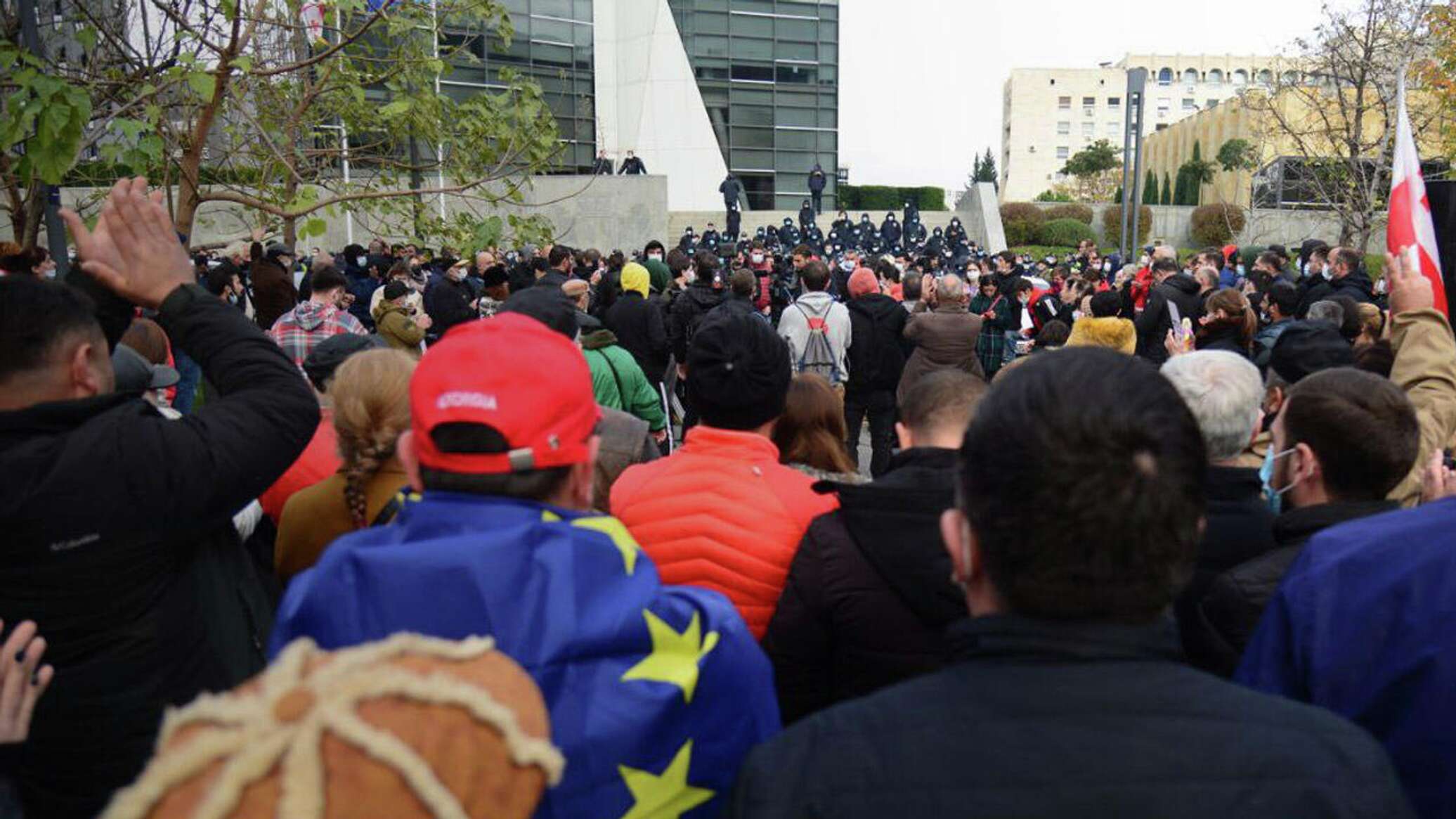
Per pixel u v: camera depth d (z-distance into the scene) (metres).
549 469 1.37
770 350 2.40
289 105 6.52
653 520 2.30
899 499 2.02
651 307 7.73
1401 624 1.50
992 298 12.00
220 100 4.43
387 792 0.71
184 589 1.89
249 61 4.19
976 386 2.24
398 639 0.86
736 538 2.24
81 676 1.78
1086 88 125.50
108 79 4.39
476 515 1.32
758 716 1.39
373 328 11.35
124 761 1.82
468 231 6.10
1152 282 11.63
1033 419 1.08
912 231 33.59
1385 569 1.54
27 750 1.81
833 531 2.11
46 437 1.76
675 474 2.37
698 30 38.03
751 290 8.38
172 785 0.69
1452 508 1.58
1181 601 2.26
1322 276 9.98
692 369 2.43
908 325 7.79
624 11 37.50
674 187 37.97
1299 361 3.92
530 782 0.84
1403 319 2.89
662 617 1.33
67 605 1.76
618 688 1.26
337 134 7.27
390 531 1.35
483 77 30.36
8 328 1.79
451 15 5.88
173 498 1.80
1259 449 3.28
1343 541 1.61
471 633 1.21
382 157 6.85
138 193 2.03
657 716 1.26
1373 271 20.23
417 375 1.41
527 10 33.97
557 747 1.21
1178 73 126.06
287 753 0.69
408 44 5.94
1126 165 17.17
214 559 1.99
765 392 2.40
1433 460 2.27
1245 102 23.45
